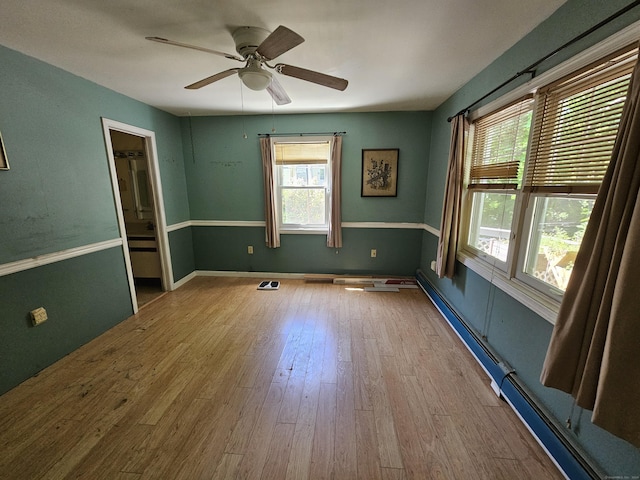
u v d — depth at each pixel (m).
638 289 0.90
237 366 2.10
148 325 2.73
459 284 2.68
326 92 2.81
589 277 1.07
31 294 1.98
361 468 1.34
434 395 1.80
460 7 1.44
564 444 1.30
